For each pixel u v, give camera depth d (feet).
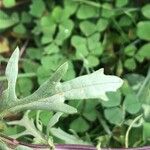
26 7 1.03
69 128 0.89
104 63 0.97
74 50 0.98
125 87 0.88
